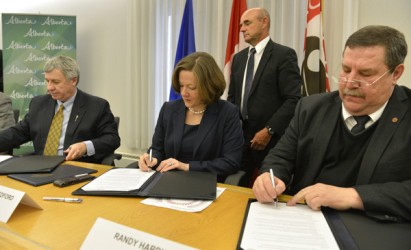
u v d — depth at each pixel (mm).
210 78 1573
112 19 3670
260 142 2115
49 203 990
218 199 1039
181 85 1592
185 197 1025
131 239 665
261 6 2777
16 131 2014
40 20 3648
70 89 1986
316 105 1223
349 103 1024
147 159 1441
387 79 958
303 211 914
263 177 1038
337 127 1137
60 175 1286
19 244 732
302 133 1222
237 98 2350
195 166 1451
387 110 1036
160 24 3330
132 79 3490
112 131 2043
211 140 1598
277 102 2184
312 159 1170
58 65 1915
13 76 3664
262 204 973
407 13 2318
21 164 1429
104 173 1307
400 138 992
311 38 2398
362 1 2459
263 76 2170
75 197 1041
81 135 1981
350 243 731
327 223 831
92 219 873
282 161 1233
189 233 793
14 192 912
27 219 870
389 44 926
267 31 2293
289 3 2719
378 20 2416
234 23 2793
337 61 2533
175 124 1670
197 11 3086
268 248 693
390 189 892
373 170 1000
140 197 1041
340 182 1109
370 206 872
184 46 3006
